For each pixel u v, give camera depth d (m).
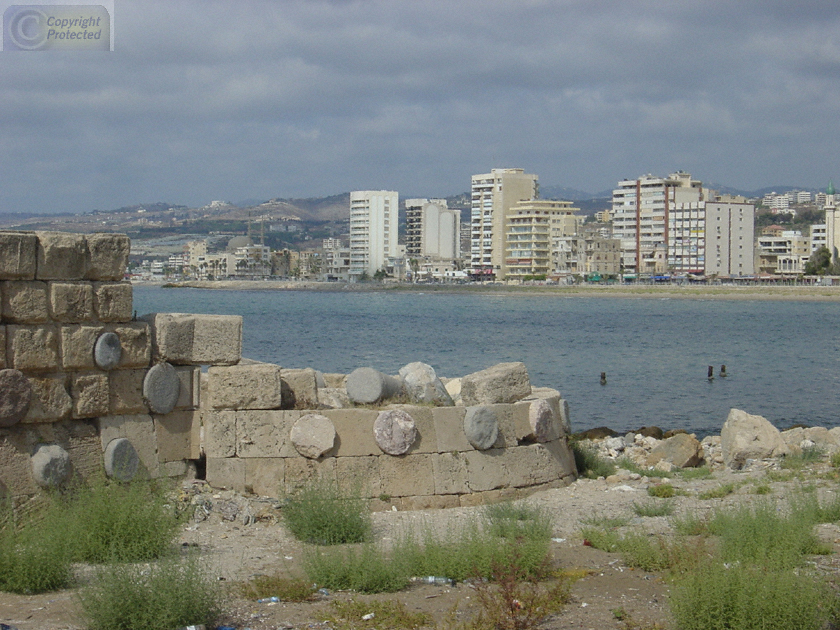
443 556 10.88
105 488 11.48
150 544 10.76
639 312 144.00
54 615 8.88
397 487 14.16
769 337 90.00
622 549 11.76
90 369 12.50
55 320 12.14
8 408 11.42
